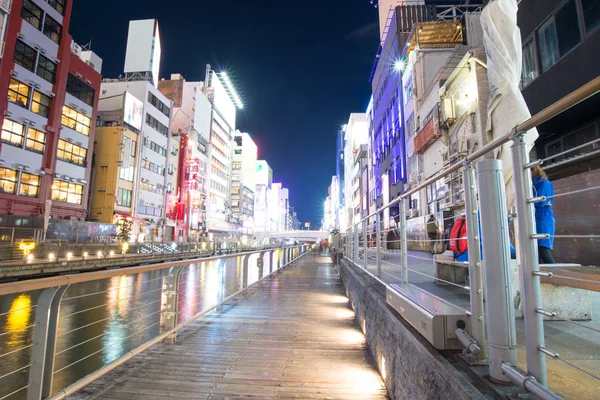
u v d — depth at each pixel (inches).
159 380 142.1
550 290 122.3
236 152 3570.4
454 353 83.2
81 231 1120.2
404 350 105.9
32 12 1007.0
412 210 834.2
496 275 69.3
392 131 1182.9
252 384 138.7
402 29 1080.2
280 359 167.8
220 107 2918.3
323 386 136.9
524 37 459.8
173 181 1946.4
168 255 1298.0
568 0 379.9
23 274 663.1
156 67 1910.7
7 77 928.9
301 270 676.7
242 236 3139.8
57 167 1107.9
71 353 368.8
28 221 954.7
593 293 179.8
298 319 252.7
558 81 394.9
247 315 265.4
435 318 84.3
